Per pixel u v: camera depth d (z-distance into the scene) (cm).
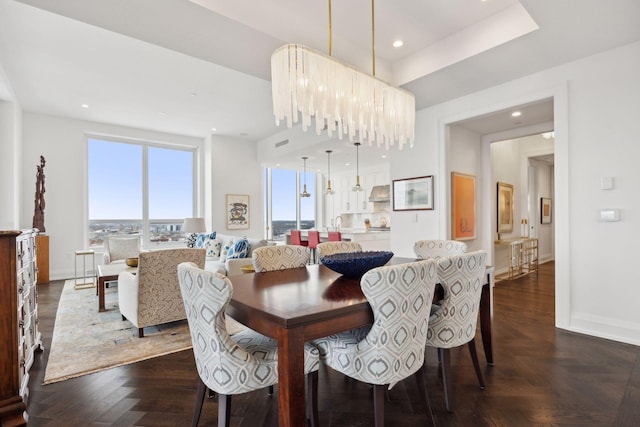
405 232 475
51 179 612
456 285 196
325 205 1052
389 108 276
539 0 229
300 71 222
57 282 582
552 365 249
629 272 291
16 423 180
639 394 208
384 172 876
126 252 597
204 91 504
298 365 138
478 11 289
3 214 500
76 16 241
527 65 327
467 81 363
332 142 620
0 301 181
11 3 298
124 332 331
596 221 308
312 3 274
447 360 196
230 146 779
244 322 160
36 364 258
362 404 203
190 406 202
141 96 522
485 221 538
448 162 434
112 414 194
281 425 138
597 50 300
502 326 337
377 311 152
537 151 700
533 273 648
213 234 653
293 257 281
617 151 296
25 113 589
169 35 268
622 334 294
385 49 350
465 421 183
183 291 159
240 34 268
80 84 476
